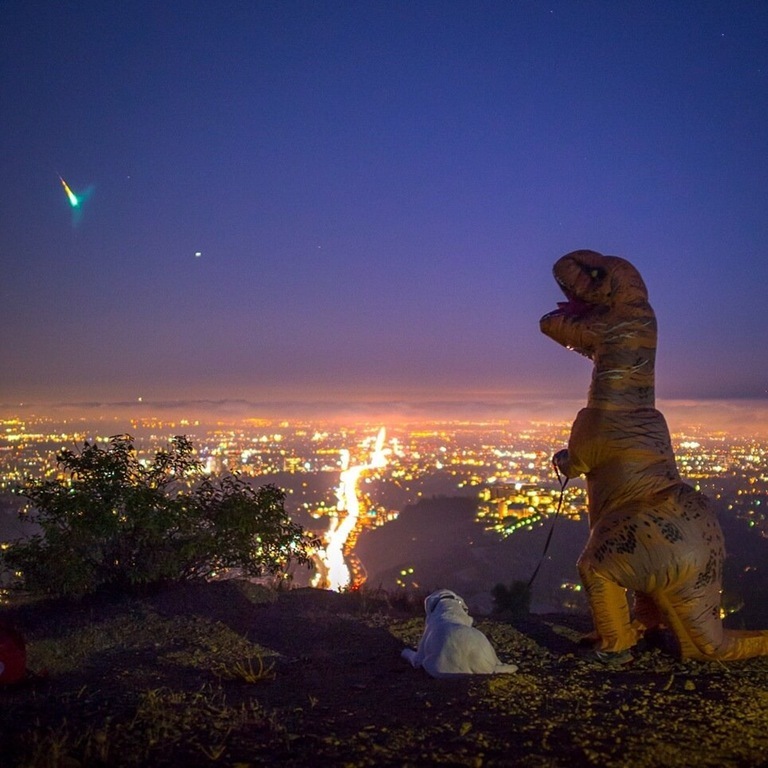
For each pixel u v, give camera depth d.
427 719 5.50
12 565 9.71
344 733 5.21
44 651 7.44
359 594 10.77
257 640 8.02
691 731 5.28
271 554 10.60
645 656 7.32
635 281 7.50
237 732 5.23
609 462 7.35
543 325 7.82
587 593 7.22
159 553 10.06
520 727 5.32
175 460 10.74
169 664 7.09
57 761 4.62
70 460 10.14
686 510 7.05
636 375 7.37
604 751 4.91
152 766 4.67
